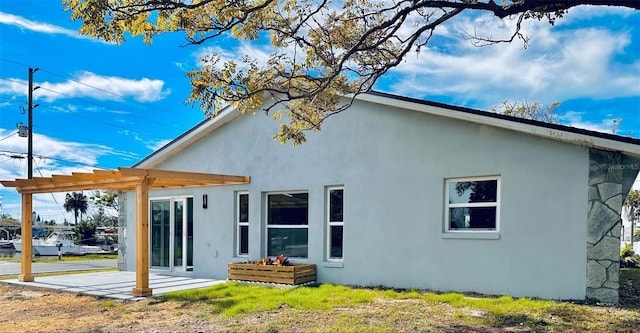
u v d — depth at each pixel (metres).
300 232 11.07
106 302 8.77
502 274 8.30
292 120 9.54
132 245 14.16
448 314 6.79
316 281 10.52
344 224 10.25
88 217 55.94
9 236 49.03
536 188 8.08
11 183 12.05
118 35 6.35
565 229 7.78
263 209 11.66
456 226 9.01
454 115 8.59
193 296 8.87
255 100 7.75
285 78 8.09
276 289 9.40
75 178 10.29
